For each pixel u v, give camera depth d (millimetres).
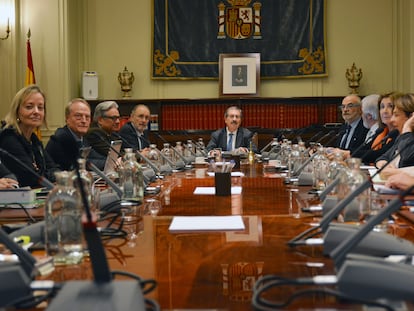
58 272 1194
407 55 7465
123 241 1510
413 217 1747
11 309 939
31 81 7191
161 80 8141
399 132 4500
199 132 7809
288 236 1542
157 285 1068
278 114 7812
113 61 8117
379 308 904
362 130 6137
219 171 2605
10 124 3559
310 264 1215
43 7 7406
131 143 6020
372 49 7945
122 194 2309
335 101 7742
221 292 1017
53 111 7398
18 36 7430
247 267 1198
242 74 7883
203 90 8125
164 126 7863
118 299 819
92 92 7711
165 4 8062
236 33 8023
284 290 1011
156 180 3572
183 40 8070
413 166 3133
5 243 1140
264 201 2357
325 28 7938
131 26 8125
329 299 952
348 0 7965
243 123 7859
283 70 7996
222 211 2057
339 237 1280
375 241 1244
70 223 1321
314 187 2768
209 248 1399
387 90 7922
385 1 7906
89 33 8109
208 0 8039
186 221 1808
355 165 1666
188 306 939
